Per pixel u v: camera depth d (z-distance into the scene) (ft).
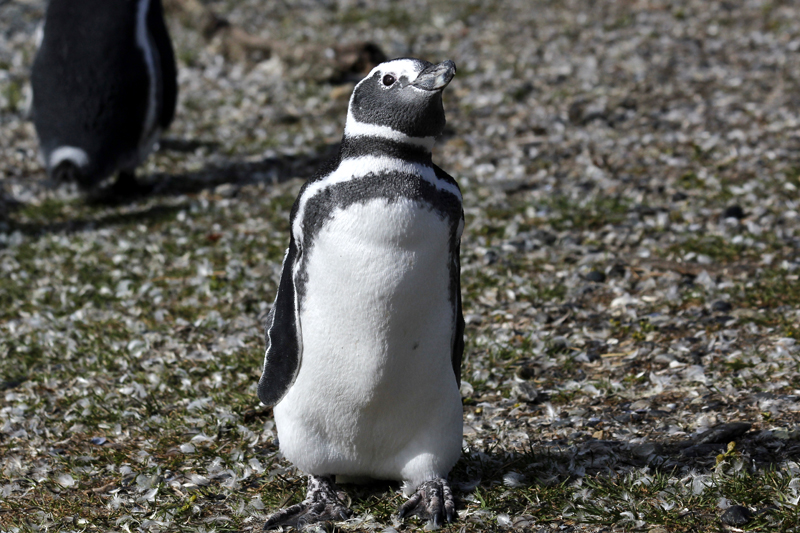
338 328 33.09
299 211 33.71
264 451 43.62
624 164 86.94
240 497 38.99
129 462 43.45
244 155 99.25
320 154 98.27
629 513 34.19
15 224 82.94
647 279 62.49
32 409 49.85
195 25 136.05
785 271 60.64
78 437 46.75
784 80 106.73
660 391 46.68
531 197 80.53
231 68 127.03
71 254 75.15
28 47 138.62
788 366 47.29
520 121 100.99
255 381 51.47
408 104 31.35
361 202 31.91
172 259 72.90
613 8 144.05
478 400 48.19
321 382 34.35
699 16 135.95
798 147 85.66
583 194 79.97
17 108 114.93
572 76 114.62
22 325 62.18
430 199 32.17
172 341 58.18
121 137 84.48
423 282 32.45
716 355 50.26
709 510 34.22
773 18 131.34
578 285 62.85
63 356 56.95
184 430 46.42
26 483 41.70
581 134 95.55
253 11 155.94
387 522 35.63
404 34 139.13
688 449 39.27
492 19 143.54
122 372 54.24
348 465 36.76
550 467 38.81
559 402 46.91
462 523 34.99
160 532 36.35
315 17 150.82
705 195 77.30
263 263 70.44
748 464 36.70
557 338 54.49
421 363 33.88
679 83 108.88
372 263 31.86
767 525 32.78
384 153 32.19
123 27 83.35
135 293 66.69
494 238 72.49
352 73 122.11
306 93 116.47
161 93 86.74
